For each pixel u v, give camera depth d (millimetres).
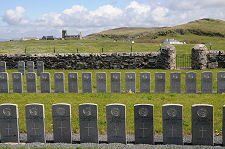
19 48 37094
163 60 22516
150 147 8133
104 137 9172
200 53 21766
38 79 19469
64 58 24078
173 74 15008
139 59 23312
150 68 23234
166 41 55469
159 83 15195
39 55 24328
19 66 21094
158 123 9930
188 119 10180
